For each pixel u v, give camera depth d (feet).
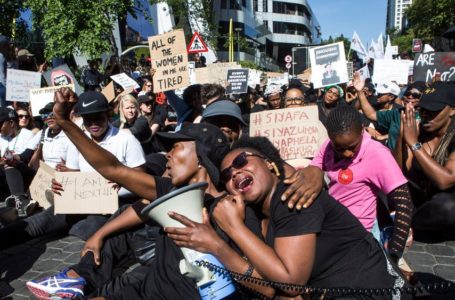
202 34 99.55
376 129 18.76
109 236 10.60
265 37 231.91
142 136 19.11
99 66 40.93
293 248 6.07
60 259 14.17
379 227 9.42
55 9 36.55
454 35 30.27
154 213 6.58
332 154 9.50
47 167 16.40
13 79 25.41
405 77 24.89
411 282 10.22
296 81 29.89
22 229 14.33
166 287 7.86
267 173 6.60
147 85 28.78
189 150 8.25
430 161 12.69
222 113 12.44
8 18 41.96
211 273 6.68
